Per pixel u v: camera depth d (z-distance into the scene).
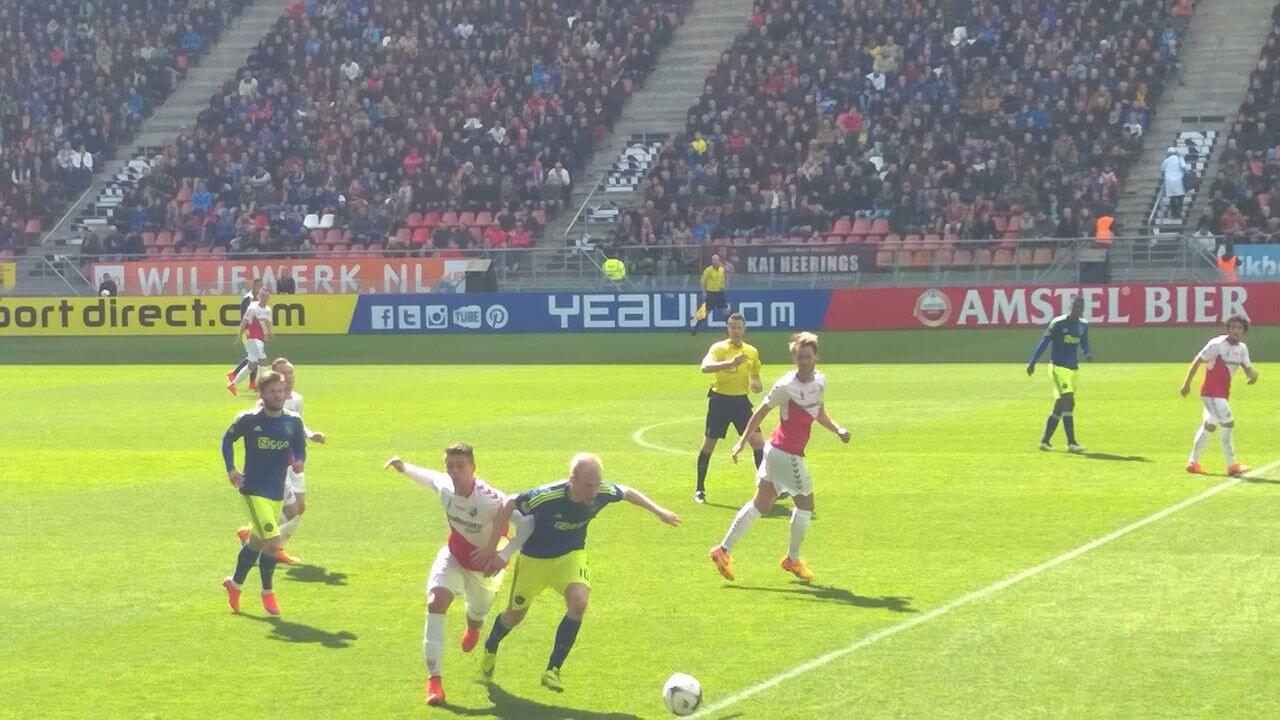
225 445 12.60
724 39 57.62
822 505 17.69
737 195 49.25
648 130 54.81
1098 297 43.22
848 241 47.25
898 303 44.72
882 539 15.59
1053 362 21.80
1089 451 21.83
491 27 58.00
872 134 50.91
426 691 10.55
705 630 12.02
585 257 47.31
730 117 52.28
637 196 52.34
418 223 52.12
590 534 16.14
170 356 43.91
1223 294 42.50
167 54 60.78
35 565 15.03
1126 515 16.61
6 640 12.10
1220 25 52.84
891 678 10.56
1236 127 47.03
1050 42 51.44
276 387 12.66
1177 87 51.00
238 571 12.83
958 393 30.45
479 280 47.91
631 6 58.22
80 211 56.31
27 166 57.25
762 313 45.72
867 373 35.28
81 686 10.80
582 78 55.66
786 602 12.93
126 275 50.03
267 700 10.41
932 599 12.89
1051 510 17.03
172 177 55.34
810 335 13.53
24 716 10.13
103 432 26.28
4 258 50.66
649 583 13.74
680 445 23.34
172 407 30.50
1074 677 10.48
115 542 16.20
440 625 10.32
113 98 59.53
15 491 19.78
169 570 14.73
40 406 30.91
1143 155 49.25
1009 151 48.44
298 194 53.84
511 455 22.48
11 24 62.28
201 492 19.56
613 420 26.84
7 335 50.28
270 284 49.31
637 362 39.50
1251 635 11.45
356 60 58.47
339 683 10.79
